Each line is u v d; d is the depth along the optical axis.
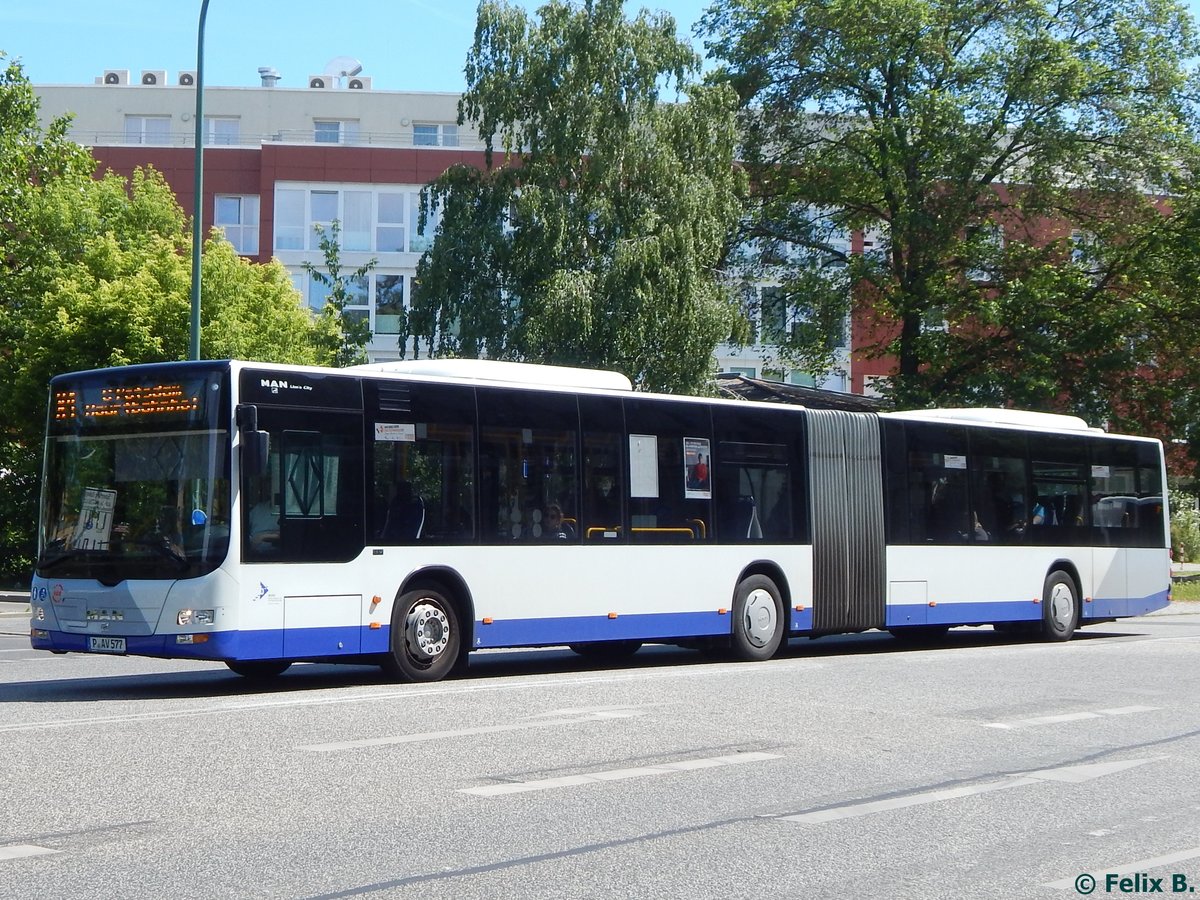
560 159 33.19
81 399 13.98
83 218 39.91
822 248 44.78
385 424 14.40
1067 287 40.53
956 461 20.83
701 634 17.27
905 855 6.95
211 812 7.71
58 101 69.69
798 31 41.75
